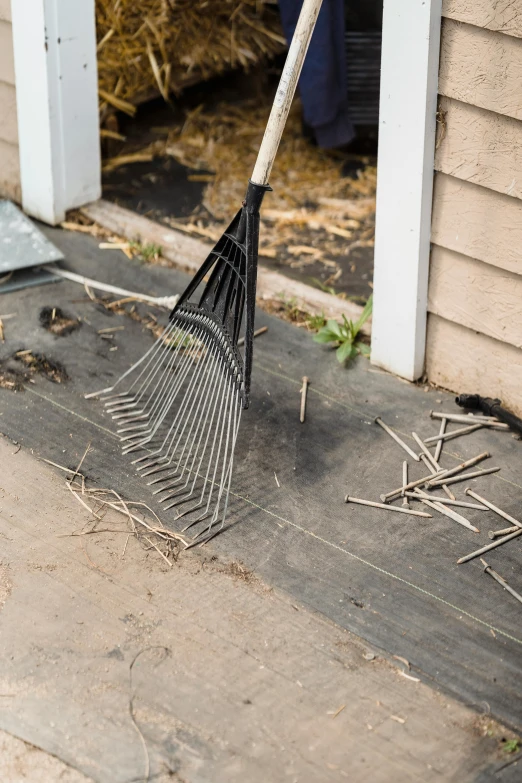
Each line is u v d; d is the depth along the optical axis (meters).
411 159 2.92
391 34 2.81
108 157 4.80
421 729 2.19
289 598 2.50
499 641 2.41
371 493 2.84
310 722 2.19
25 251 3.81
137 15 4.63
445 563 2.62
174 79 5.08
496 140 2.75
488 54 2.66
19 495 2.81
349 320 3.54
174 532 2.70
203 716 2.20
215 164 4.79
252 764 2.10
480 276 2.98
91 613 2.44
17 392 3.22
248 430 3.08
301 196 4.54
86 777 2.07
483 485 2.88
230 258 2.83
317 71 4.31
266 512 2.77
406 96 2.85
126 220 4.19
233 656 2.34
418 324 3.18
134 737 2.15
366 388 3.28
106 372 3.34
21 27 3.84
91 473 2.90
